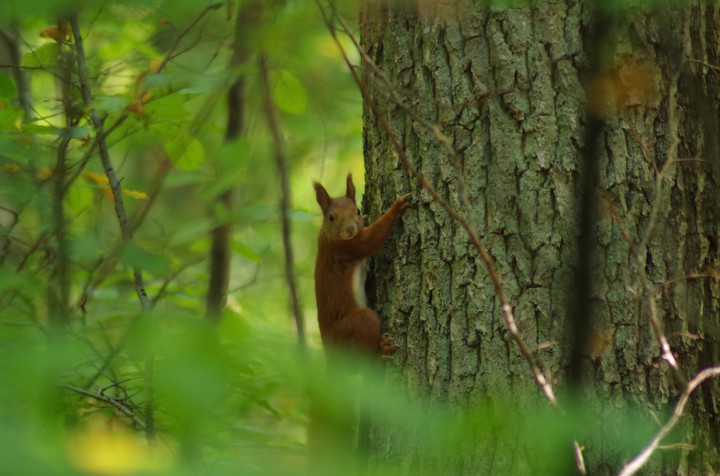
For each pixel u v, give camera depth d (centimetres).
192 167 997
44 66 954
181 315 309
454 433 340
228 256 1136
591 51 684
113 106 828
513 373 686
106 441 207
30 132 859
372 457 710
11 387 237
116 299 981
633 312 685
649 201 694
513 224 696
